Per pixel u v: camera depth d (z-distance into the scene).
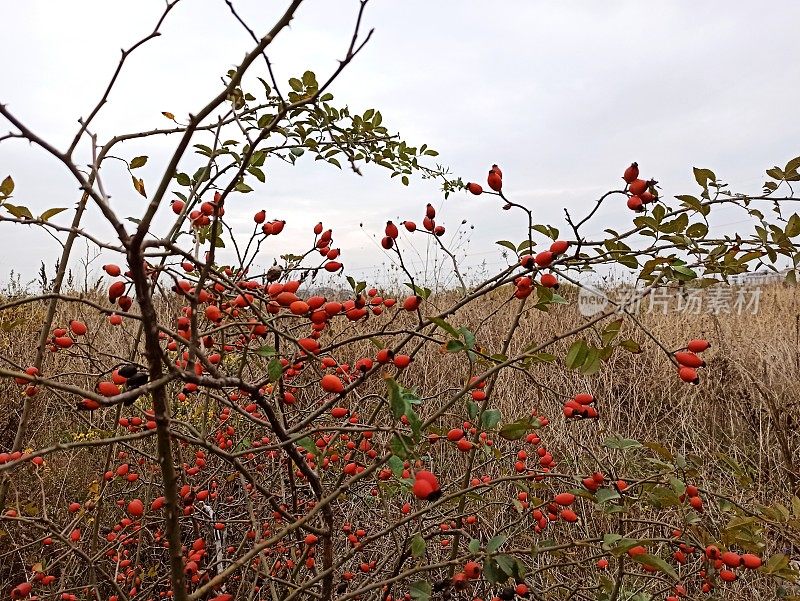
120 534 2.15
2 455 1.76
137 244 0.92
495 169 1.54
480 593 2.18
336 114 2.11
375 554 2.49
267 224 1.66
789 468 2.79
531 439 2.17
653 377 4.41
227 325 1.27
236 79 0.93
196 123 0.92
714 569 1.52
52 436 2.93
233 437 2.52
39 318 3.32
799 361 4.30
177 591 1.08
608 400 3.97
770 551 2.10
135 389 0.95
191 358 1.10
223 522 2.42
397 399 1.02
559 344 4.54
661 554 2.34
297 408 2.48
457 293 4.74
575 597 2.10
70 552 1.87
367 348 3.58
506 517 2.75
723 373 4.10
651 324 4.92
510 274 1.52
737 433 3.69
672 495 1.52
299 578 2.13
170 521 1.07
